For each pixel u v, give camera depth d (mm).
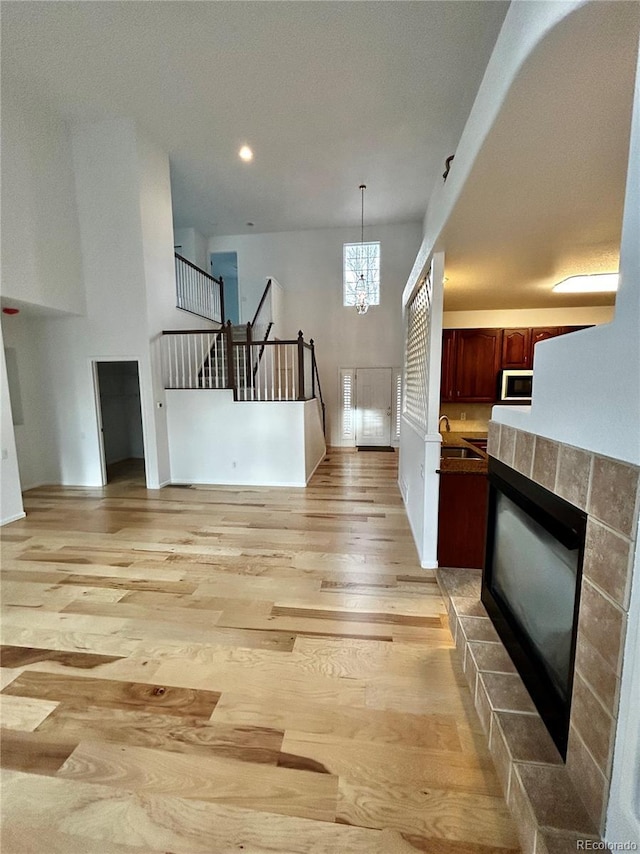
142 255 4973
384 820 1242
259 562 3074
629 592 890
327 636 2162
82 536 3639
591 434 1059
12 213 4137
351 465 6691
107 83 4023
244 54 3615
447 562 2930
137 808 1287
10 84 4023
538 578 1484
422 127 4715
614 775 950
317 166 5660
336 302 8328
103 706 1701
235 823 1238
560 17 962
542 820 1040
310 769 1410
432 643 2098
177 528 3826
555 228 2266
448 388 4977
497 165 1619
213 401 5488
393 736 1539
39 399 5508
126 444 7672
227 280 11320
